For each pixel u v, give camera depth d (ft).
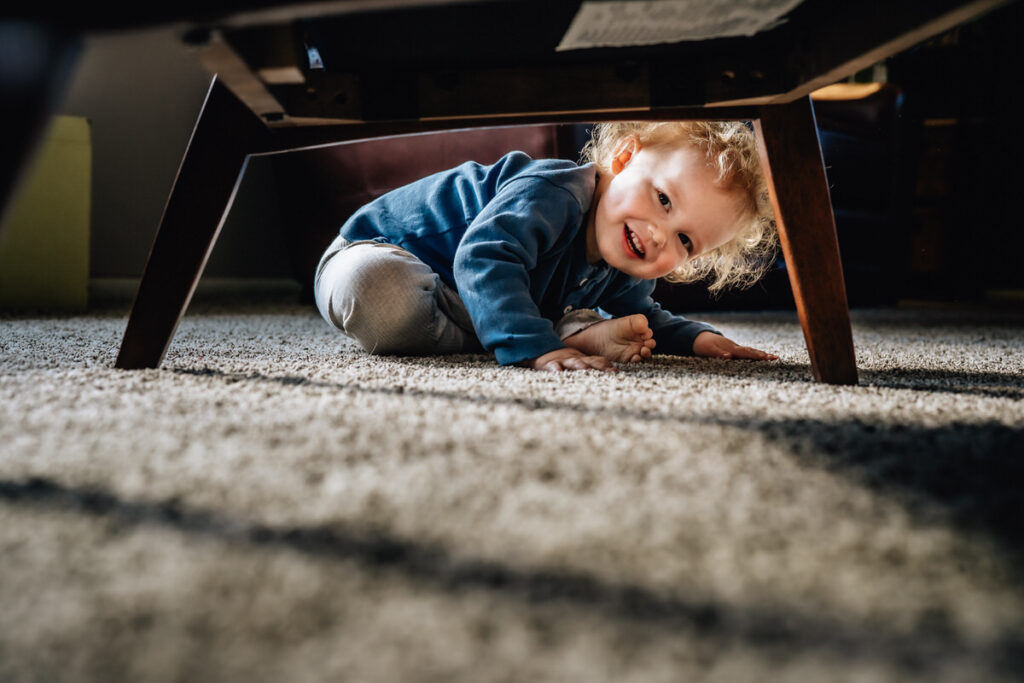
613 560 1.04
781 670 0.80
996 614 0.92
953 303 11.19
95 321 5.18
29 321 5.06
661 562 1.03
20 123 0.95
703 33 1.73
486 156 6.38
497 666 0.80
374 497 1.24
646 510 1.21
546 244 3.32
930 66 11.30
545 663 0.80
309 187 7.30
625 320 3.28
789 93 2.10
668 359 3.62
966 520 1.19
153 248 2.43
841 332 2.52
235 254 9.60
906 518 1.19
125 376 2.31
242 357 3.10
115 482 1.30
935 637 0.87
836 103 9.25
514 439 1.58
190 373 2.44
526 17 1.84
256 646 0.83
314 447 1.50
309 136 2.30
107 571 0.99
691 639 0.85
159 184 8.95
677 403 2.03
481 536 1.10
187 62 8.96
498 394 2.14
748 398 2.13
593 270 3.70
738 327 5.98
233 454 1.45
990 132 11.53
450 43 1.96
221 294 9.50
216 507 1.20
